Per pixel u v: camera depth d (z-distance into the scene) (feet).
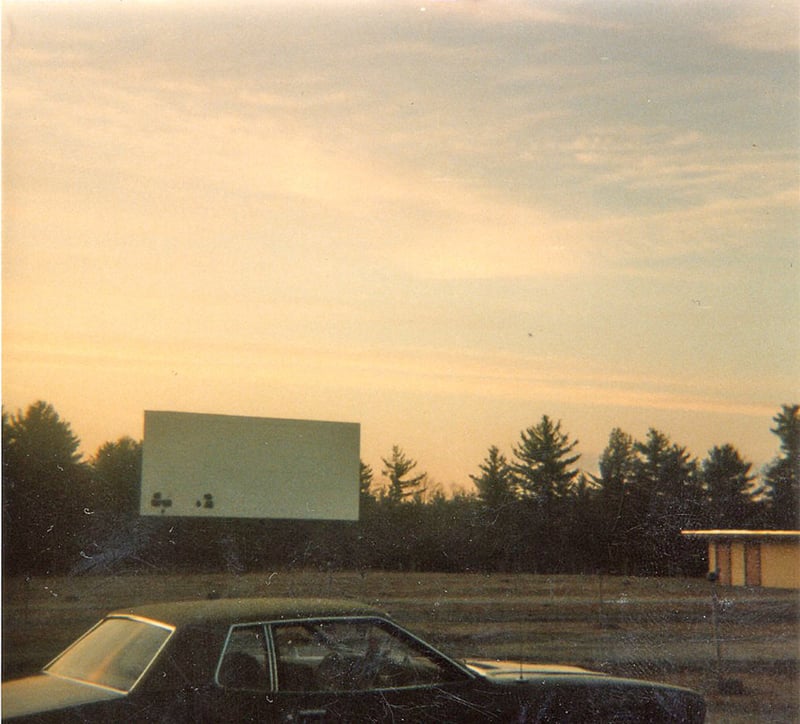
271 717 8.08
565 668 10.43
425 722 8.75
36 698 7.73
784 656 14.03
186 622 8.38
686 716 10.31
